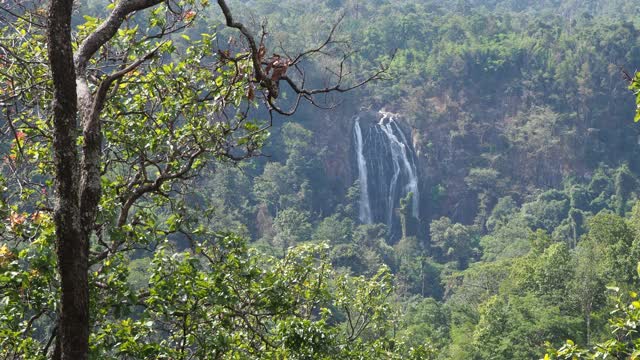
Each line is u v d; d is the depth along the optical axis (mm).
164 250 8477
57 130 5605
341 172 116625
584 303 46250
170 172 9664
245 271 9438
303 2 154875
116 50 10383
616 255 48781
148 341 8961
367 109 124125
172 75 9922
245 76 8469
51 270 7035
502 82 139000
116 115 9484
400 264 96062
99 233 7766
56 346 6418
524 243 92125
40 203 8656
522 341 42188
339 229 94438
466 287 69875
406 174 122375
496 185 125938
